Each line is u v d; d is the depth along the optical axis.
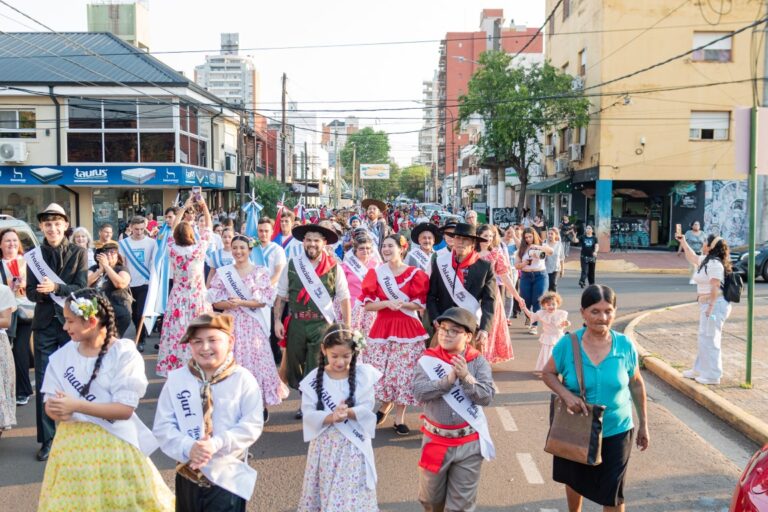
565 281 21.02
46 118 28.11
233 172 36.59
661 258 27.88
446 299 6.82
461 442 4.38
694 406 7.95
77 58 29.16
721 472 5.92
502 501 5.29
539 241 12.37
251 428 3.86
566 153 34.00
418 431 6.92
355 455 4.21
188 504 3.85
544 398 8.19
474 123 79.31
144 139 28.70
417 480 5.66
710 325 8.38
